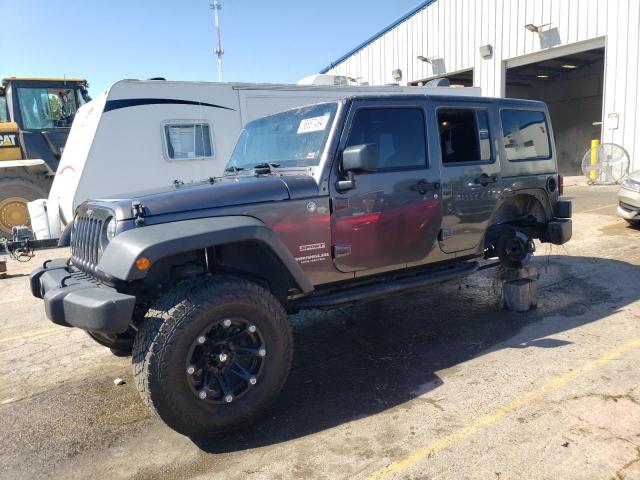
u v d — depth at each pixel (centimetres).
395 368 406
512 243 512
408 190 412
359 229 389
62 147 1152
